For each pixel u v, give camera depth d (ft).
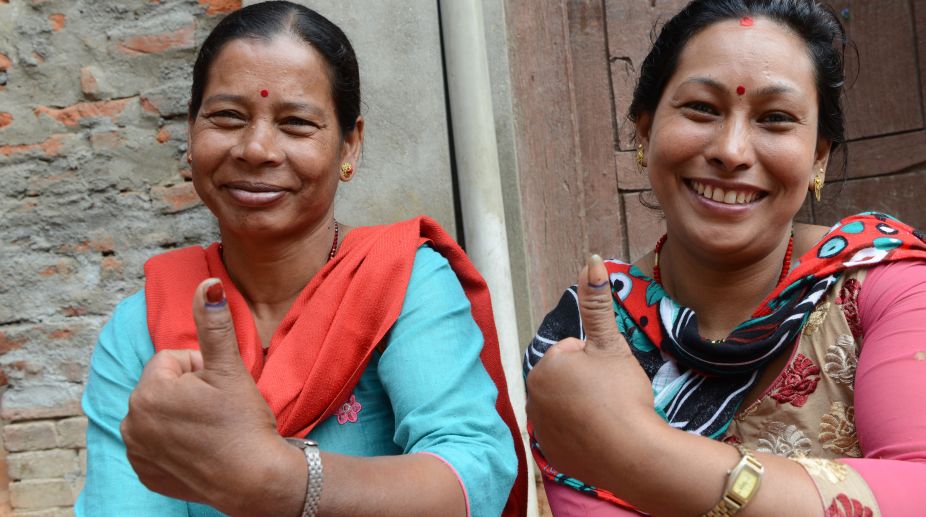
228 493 3.64
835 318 4.67
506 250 9.16
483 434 4.83
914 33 10.30
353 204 9.18
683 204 4.90
